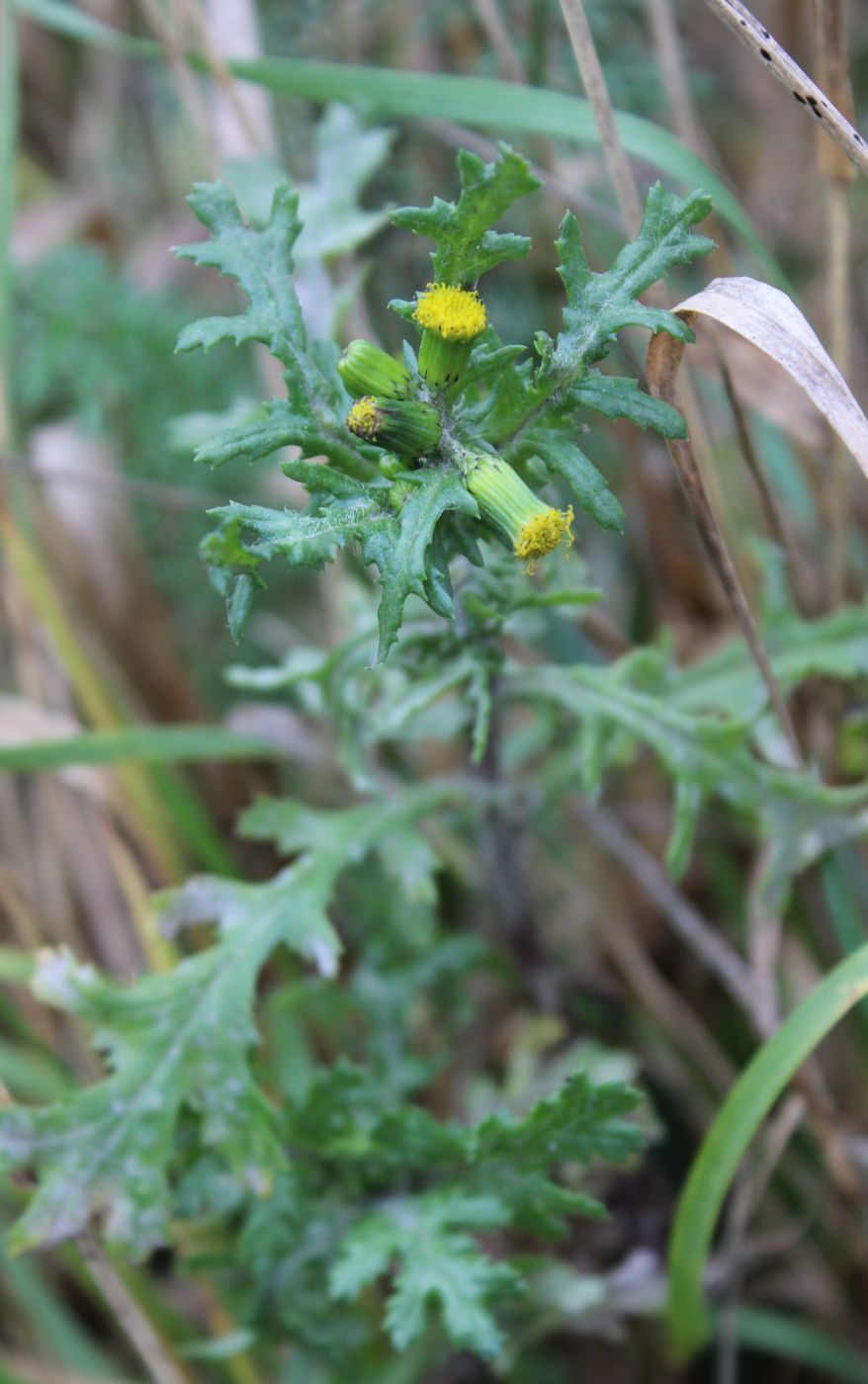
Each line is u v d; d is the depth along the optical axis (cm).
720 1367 39
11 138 39
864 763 39
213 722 46
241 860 44
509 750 38
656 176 45
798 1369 41
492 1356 32
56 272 44
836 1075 41
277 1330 36
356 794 43
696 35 52
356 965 42
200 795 44
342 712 35
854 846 38
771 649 37
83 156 54
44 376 44
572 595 32
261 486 47
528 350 43
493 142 41
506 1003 41
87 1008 34
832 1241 40
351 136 38
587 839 43
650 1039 41
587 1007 41
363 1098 34
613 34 44
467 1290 33
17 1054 39
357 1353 37
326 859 35
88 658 41
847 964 33
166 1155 34
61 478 42
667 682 36
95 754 38
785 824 35
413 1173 35
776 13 47
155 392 45
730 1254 38
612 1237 40
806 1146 40
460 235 29
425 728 36
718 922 43
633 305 30
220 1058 34
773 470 43
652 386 32
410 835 36
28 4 39
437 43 45
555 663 41
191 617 49
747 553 41
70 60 54
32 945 40
